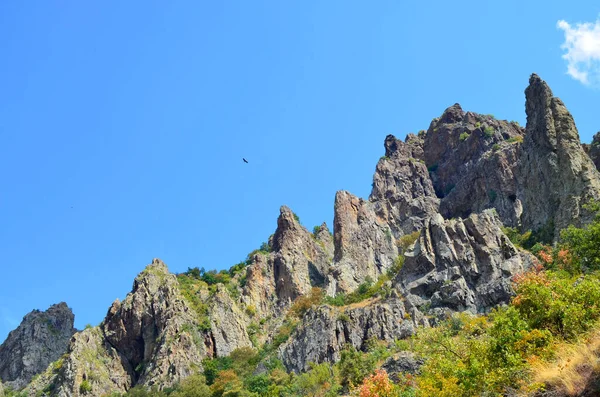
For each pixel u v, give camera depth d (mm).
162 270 162750
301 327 119625
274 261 173625
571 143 110312
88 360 136375
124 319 147250
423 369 51781
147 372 131375
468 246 110125
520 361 34344
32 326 196500
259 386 105875
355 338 107750
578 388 26562
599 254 57750
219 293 152375
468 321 79312
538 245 102188
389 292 114500
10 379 180000
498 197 157750
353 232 175625
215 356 135500
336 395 84250
